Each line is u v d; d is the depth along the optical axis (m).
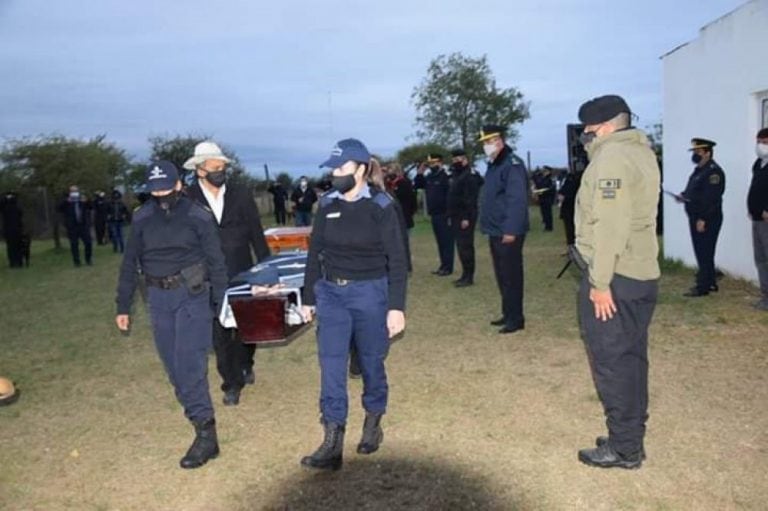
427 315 8.33
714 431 4.50
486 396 5.37
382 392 4.45
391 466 4.27
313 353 6.85
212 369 6.47
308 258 4.38
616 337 3.88
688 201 8.49
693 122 10.63
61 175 28.33
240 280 5.27
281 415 5.19
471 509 3.73
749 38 9.02
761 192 7.41
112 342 7.83
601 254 3.70
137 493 4.08
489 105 33.69
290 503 3.88
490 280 10.66
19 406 5.67
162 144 34.94
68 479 4.29
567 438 4.54
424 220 25.25
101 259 18.23
